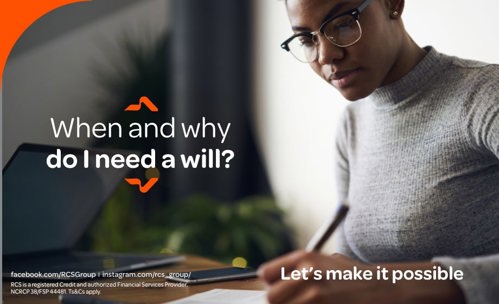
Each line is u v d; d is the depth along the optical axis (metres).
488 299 0.68
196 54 3.87
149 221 3.84
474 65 1.09
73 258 1.37
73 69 4.12
